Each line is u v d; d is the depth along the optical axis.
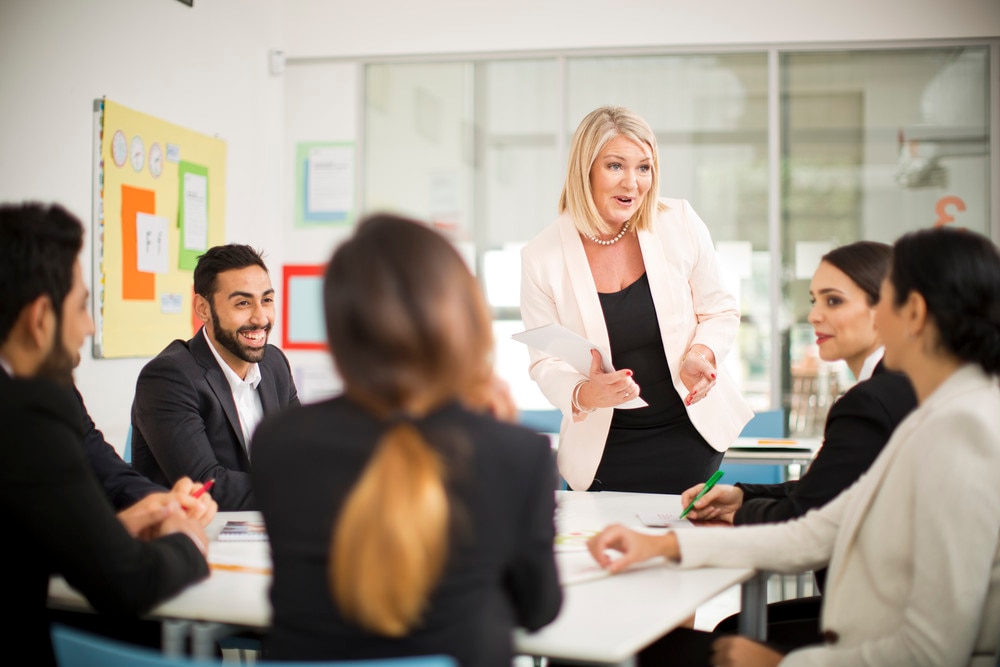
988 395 1.34
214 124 4.74
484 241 5.48
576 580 1.50
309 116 5.59
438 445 1.02
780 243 5.22
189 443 2.33
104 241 3.80
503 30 5.38
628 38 5.27
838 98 5.16
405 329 1.01
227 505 2.25
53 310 1.34
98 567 1.30
